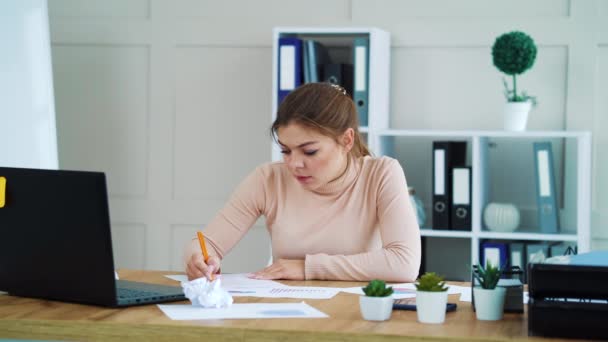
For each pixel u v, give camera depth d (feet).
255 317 5.41
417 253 7.58
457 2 13.23
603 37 12.76
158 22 14.23
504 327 5.17
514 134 11.96
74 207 5.83
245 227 8.20
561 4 12.92
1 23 12.14
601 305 4.82
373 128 12.44
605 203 12.86
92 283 5.87
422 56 13.35
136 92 14.35
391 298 5.39
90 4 14.42
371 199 7.91
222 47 14.06
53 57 14.53
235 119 14.08
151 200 14.37
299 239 7.99
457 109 13.29
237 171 14.12
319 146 7.47
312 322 5.25
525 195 13.16
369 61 12.44
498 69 12.35
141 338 5.20
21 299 6.30
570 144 12.89
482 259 12.34
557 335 4.86
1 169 6.24
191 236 14.30
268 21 13.84
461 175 12.25
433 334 4.92
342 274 7.36
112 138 14.44
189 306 5.88
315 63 12.60
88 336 5.28
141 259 14.42
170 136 14.29
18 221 6.21
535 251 12.09
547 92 12.98
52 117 12.66
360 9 13.48
